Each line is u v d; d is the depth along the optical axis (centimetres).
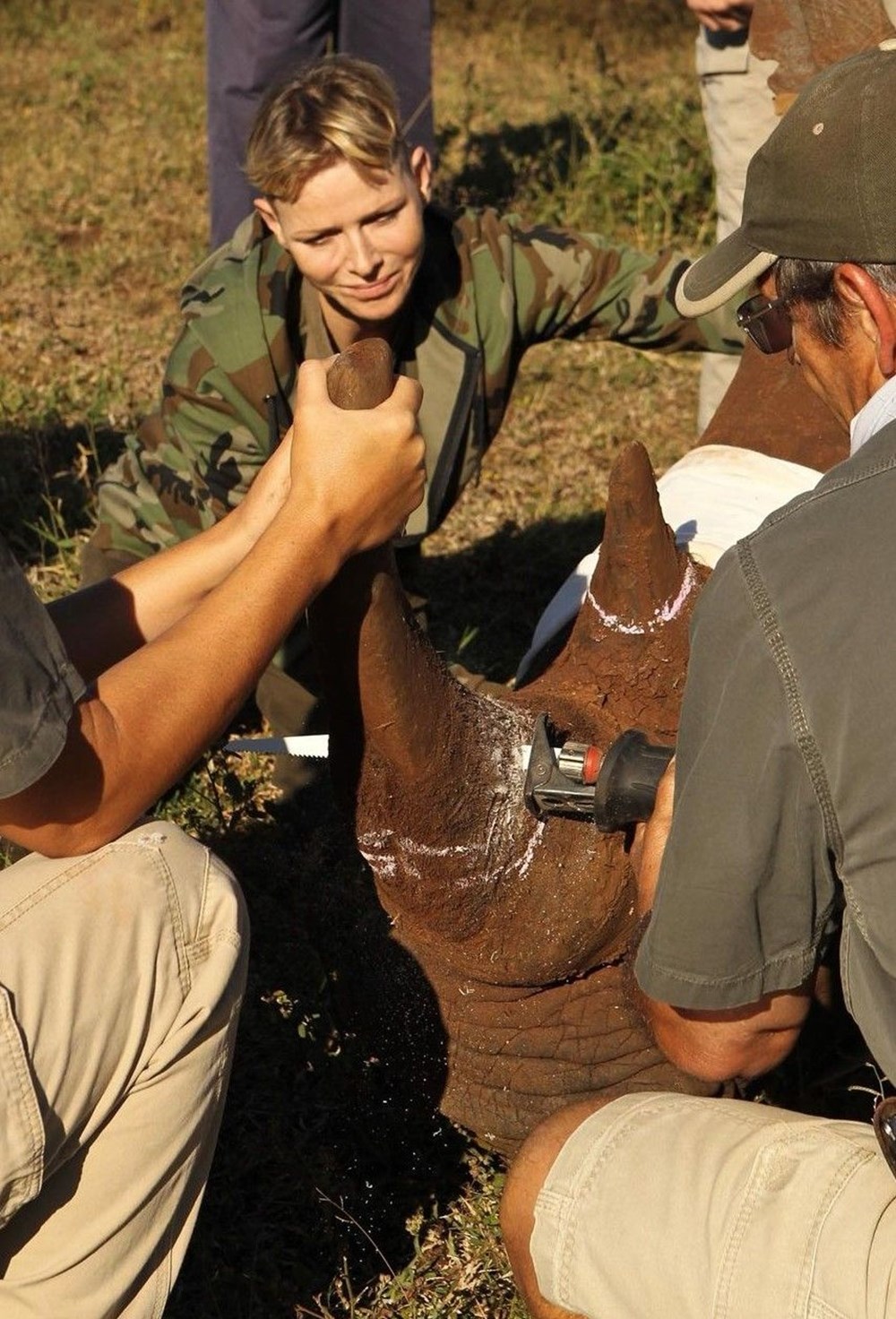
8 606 224
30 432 607
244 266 398
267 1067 351
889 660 207
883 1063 225
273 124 370
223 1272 311
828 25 399
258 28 662
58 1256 248
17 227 805
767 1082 353
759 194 236
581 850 285
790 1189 238
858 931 223
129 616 286
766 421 368
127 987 243
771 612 213
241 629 242
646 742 265
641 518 307
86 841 241
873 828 212
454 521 579
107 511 437
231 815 409
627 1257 247
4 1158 230
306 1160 331
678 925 227
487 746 284
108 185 866
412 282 395
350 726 277
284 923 377
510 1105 306
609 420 646
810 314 234
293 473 248
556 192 841
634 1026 300
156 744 237
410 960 306
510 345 404
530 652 347
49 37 1139
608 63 1107
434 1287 314
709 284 249
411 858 284
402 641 268
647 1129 256
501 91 1027
